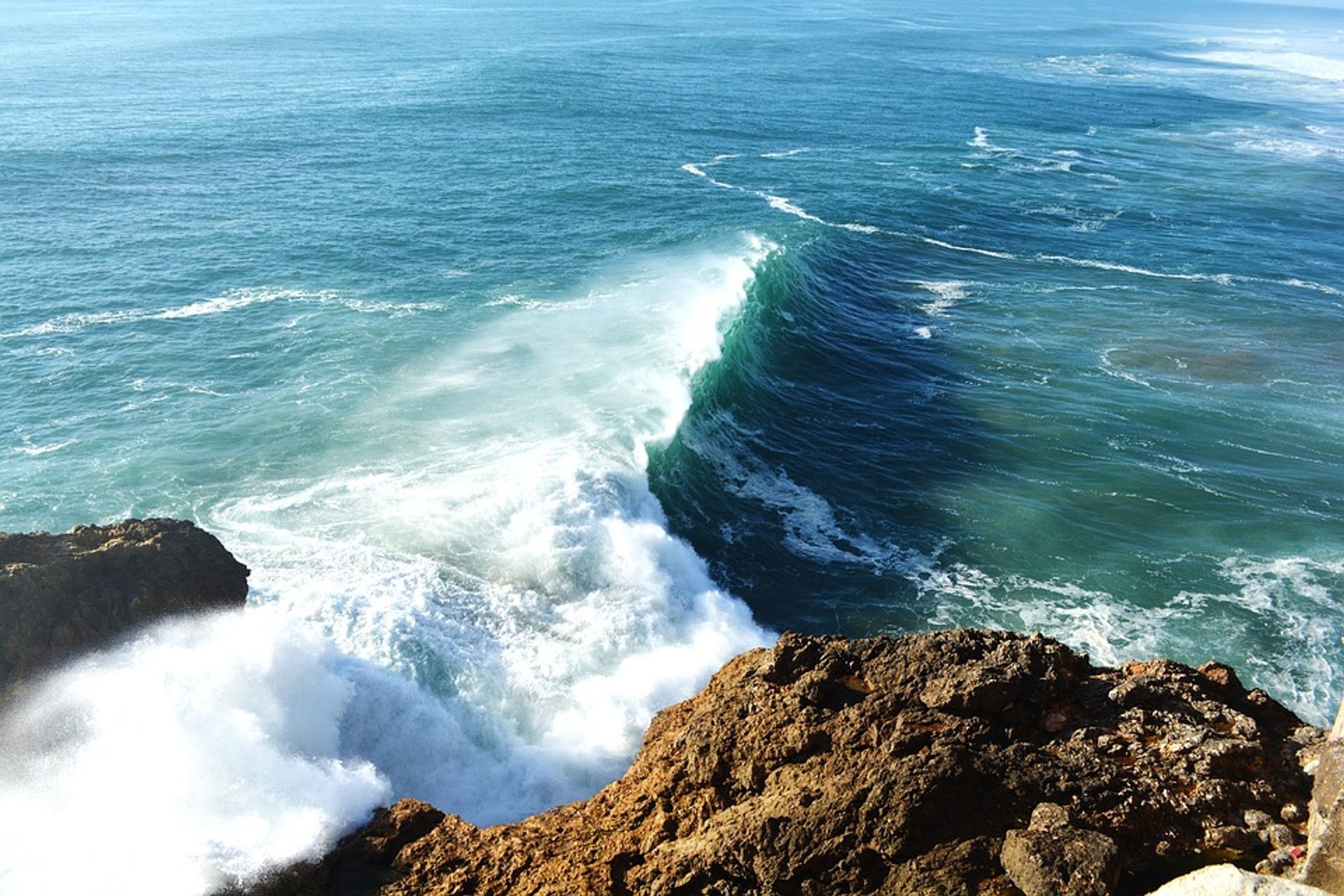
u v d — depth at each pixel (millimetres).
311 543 21766
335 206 48469
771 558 24344
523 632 19688
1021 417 32094
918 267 47125
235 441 26594
